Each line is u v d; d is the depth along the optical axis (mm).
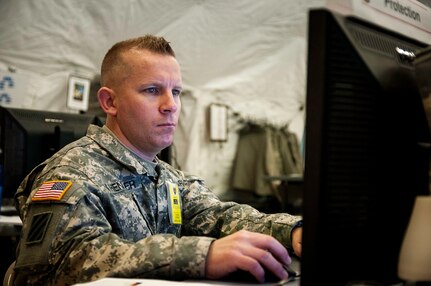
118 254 843
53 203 973
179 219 1298
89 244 882
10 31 4066
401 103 652
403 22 843
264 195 5422
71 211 961
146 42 1263
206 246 819
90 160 1139
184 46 4977
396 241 642
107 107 1273
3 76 4141
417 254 601
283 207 4676
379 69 629
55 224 943
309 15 583
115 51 1272
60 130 2164
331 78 578
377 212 623
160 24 4684
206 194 1411
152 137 1241
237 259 785
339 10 680
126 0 4359
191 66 5156
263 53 5469
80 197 985
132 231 1145
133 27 4547
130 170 1195
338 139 587
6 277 1115
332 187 585
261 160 5496
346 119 591
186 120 5289
